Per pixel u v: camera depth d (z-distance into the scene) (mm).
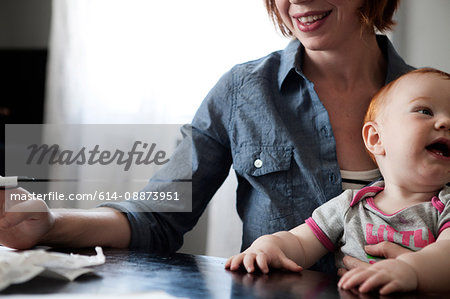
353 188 1000
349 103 1080
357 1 981
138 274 588
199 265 700
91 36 2621
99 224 894
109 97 2602
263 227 1029
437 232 762
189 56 2584
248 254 706
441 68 2385
